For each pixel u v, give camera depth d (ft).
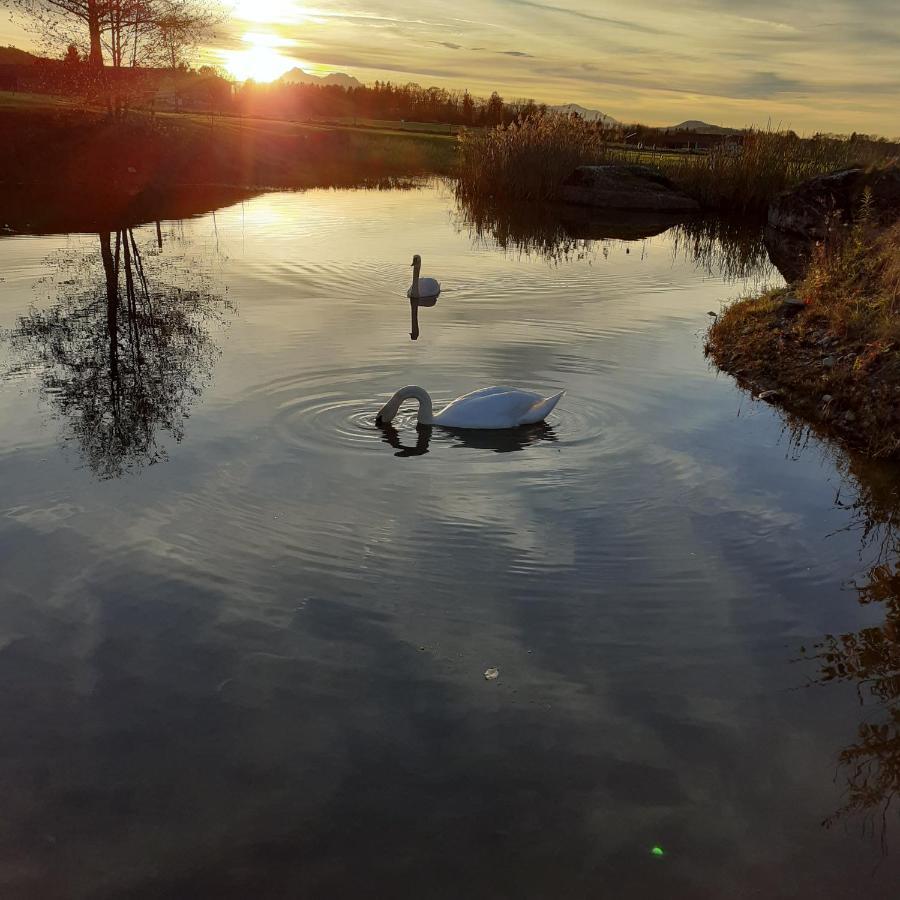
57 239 71.05
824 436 31.71
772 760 14.84
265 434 29.19
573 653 17.70
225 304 49.93
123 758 14.56
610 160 121.60
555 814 13.55
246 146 140.36
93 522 22.70
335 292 54.44
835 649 18.13
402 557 21.24
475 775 14.30
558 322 47.73
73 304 49.37
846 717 15.98
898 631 18.83
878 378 33.60
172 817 13.37
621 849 12.92
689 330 47.37
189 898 11.97
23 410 31.53
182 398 32.73
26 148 108.99
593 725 15.58
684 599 19.88
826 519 24.43
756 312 46.80
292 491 24.75
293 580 20.07
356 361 37.81
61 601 19.06
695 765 14.69
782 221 89.97
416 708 15.89
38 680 16.47
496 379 35.96
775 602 19.93
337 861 12.60
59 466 26.37
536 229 90.79
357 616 18.72
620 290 59.06
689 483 26.43
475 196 116.78
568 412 32.40
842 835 13.29
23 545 21.44
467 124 273.33
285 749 14.80
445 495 24.79
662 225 98.73
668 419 32.35
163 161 118.83
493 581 20.33
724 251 80.23
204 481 25.29
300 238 76.69
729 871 12.59
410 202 108.58
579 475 26.58
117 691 16.20
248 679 16.58
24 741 14.90
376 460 27.14
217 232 78.13
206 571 20.39
